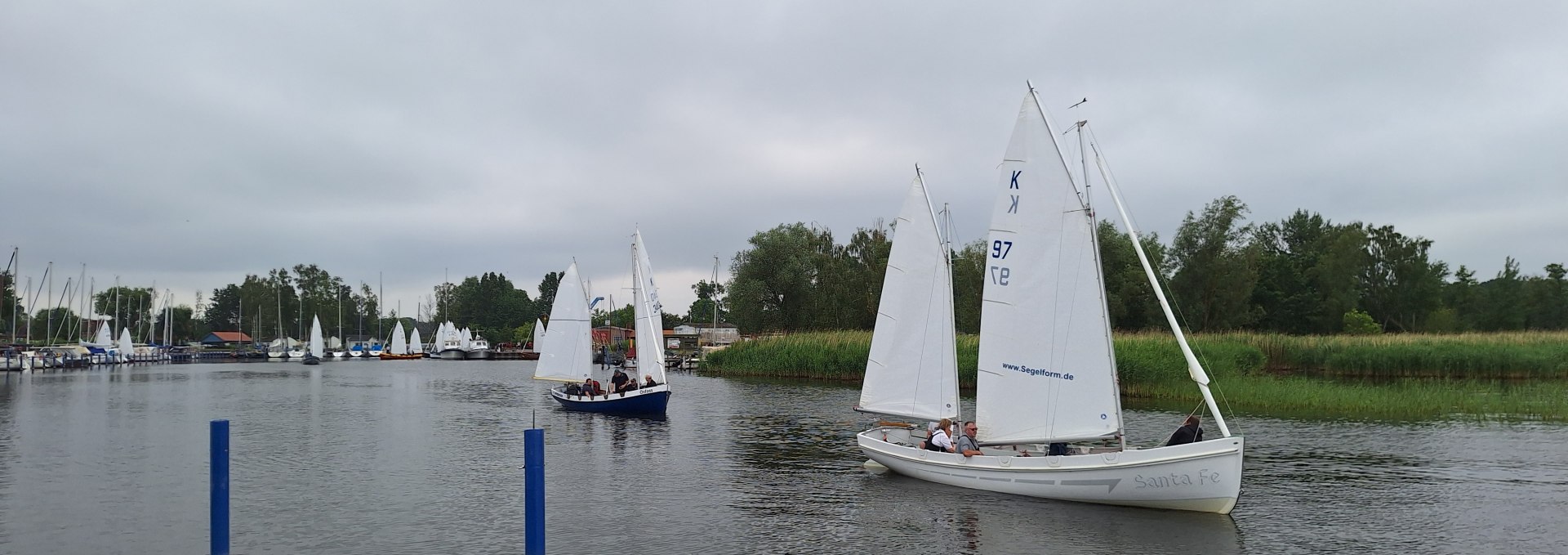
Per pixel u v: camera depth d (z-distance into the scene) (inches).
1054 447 936.3
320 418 1919.3
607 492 1024.2
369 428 1715.1
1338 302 4456.2
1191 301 3698.3
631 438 1510.8
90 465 1236.5
